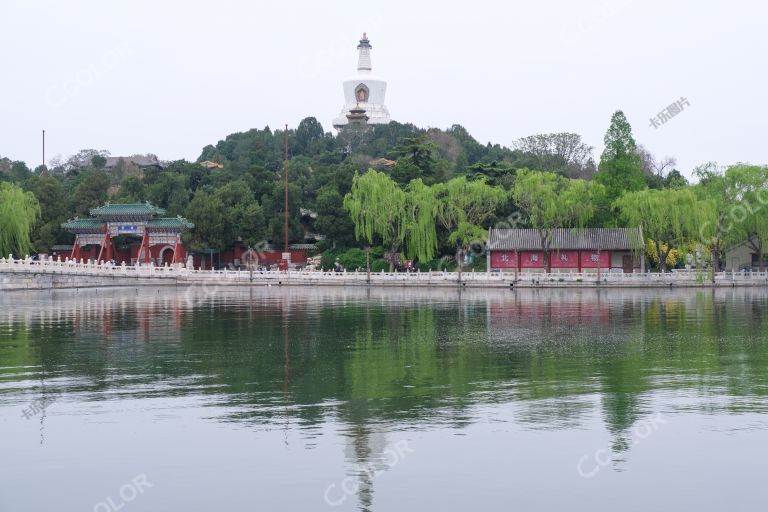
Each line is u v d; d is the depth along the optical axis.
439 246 119.88
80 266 101.56
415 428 25.80
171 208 137.50
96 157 188.38
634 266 112.44
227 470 22.23
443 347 42.81
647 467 22.34
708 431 25.39
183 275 109.62
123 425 26.33
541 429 25.62
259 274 109.88
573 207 105.88
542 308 68.19
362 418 26.95
